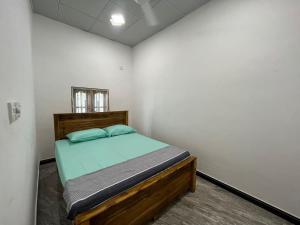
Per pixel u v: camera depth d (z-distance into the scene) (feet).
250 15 5.44
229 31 6.08
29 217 3.68
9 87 2.28
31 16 7.03
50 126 8.68
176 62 8.53
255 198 5.58
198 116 7.50
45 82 8.35
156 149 6.63
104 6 7.28
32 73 6.73
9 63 2.35
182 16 8.00
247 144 5.73
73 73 9.30
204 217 4.95
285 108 4.77
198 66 7.36
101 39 10.36
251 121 5.58
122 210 3.80
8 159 2.05
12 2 2.74
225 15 6.18
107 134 8.79
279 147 4.94
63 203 5.51
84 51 9.66
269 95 5.09
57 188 6.39
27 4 5.40
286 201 4.87
